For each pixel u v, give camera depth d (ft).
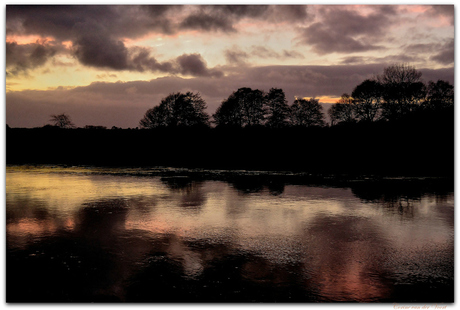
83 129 246.68
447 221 49.65
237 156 185.16
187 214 52.11
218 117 284.00
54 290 26.91
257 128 231.91
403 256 34.96
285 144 195.11
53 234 40.96
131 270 30.63
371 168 142.41
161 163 171.32
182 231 42.68
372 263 33.04
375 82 233.96
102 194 70.69
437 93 202.39
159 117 276.00
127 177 106.63
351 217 51.62
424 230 44.78
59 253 34.58
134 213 52.39
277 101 286.46
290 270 31.09
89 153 205.77
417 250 36.83
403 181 100.27
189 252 35.22
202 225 45.65
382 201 65.46
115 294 26.40
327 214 53.47
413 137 168.04
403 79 209.67
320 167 148.56
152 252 35.06
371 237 41.37
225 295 26.35
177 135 227.20
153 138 225.76
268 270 30.99
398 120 188.24
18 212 52.54
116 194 70.95
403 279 29.60
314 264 32.58
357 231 43.91
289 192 75.97
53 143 221.05
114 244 37.42
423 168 138.92
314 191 77.97
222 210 55.36
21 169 135.44
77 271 30.27
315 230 44.14
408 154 157.99
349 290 27.45
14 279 28.68
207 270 30.81
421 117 175.83
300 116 299.99
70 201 62.18
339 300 25.88
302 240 39.73
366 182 97.14
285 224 46.85
